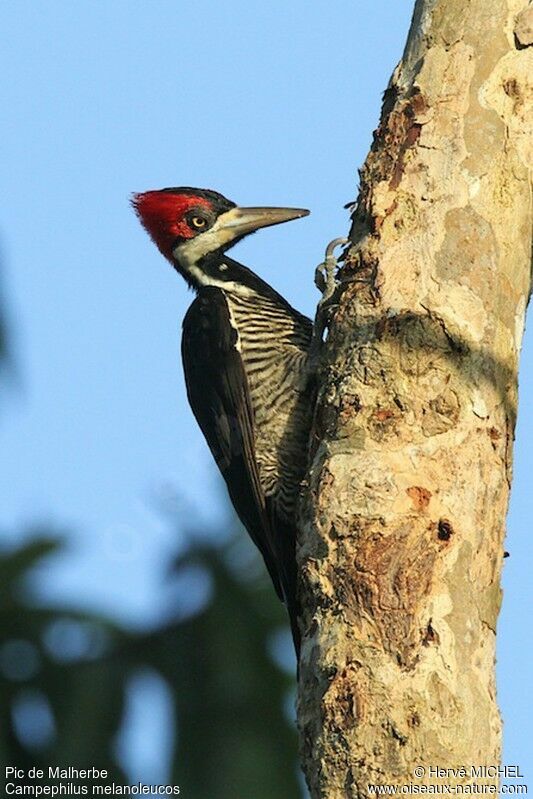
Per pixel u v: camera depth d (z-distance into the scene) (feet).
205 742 34.91
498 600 29.81
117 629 35.63
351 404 31.14
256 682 35.68
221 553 37.63
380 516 29.35
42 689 34.55
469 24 34.04
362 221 33.65
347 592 28.86
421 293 31.71
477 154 32.96
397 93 34.35
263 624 36.63
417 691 27.45
